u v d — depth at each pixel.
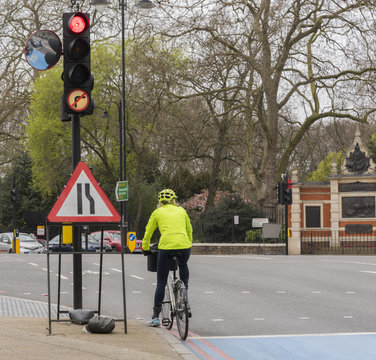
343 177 71.19
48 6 91.19
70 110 17.47
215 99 71.75
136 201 98.44
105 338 15.73
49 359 12.38
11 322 18.36
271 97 74.19
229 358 14.35
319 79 70.69
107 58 83.81
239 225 72.12
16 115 100.88
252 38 66.94
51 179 90.44
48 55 18.20
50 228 87.81
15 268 41.69
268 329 18.58
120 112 71.88
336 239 71.12
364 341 16.39
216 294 27.44
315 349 15.35
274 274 35.91
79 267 18.50
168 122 77.19
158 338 16.14
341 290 27.98
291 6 67.38
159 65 68.25
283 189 64.62
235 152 84.38
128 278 35.16
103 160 90.12
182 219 17.94
